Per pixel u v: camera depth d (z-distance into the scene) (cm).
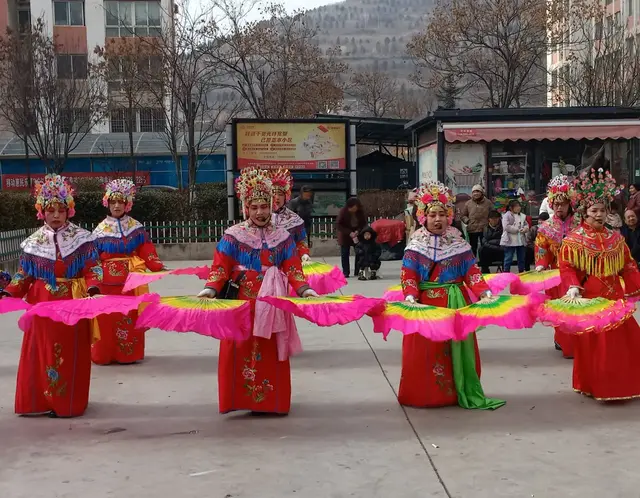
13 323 1125
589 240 656
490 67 3306
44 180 649
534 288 771
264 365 612
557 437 556
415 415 618
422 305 598
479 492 454
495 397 672
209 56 3036
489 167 1786
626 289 670
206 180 3562
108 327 835
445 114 1761
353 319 567
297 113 3325
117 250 845
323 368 800
